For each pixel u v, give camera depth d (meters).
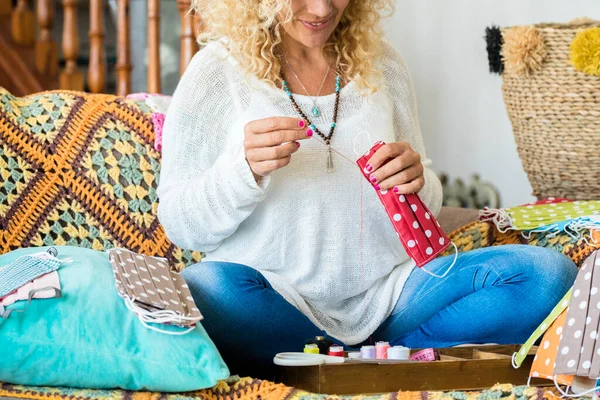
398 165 1.76
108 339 1.51
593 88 2.76
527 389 1.48
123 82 3.70
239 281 1.76
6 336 1.47
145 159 2.19
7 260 1.71
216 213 1.79
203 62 1.93
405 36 3.76
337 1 1.81
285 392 1.52
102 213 2.12
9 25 3.89
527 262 1.83
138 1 4.98
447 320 1.89
